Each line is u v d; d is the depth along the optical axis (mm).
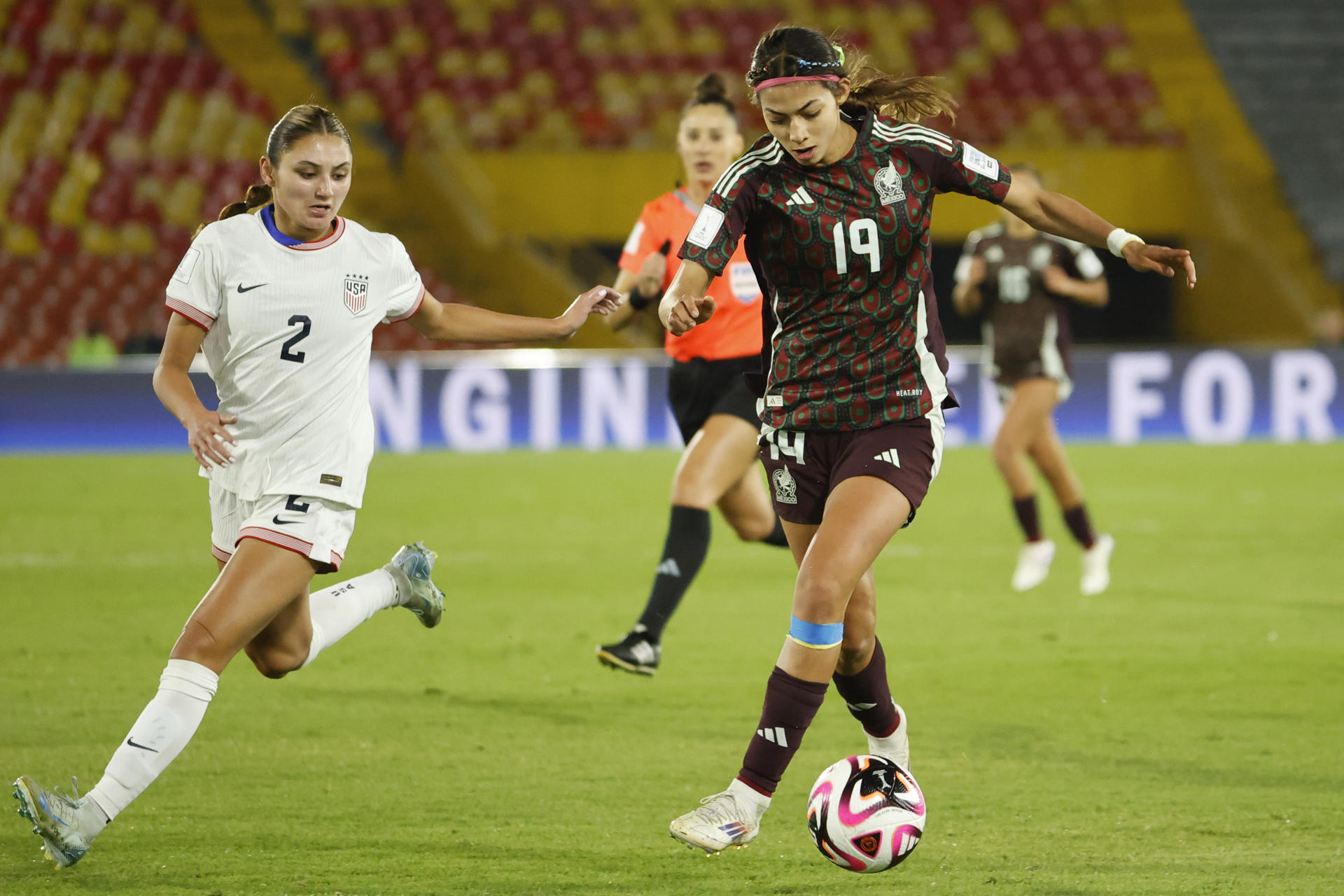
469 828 14133
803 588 12477
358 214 75062
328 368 13156
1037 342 29094
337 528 13320
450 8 85938
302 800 15086
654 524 40094
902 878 12625
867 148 12938
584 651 23656
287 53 83000
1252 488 47156
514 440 60531
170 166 76125
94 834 12383
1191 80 85500
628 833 14031
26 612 26922
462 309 14328
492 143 75625
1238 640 24219
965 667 22172
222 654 12695
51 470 52594
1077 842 13633
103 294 70938
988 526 39906
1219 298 77812
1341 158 81875
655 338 73375
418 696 20281
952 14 88500
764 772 12414
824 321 13164
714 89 21953
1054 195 13391
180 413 12461
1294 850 13320
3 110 77438
